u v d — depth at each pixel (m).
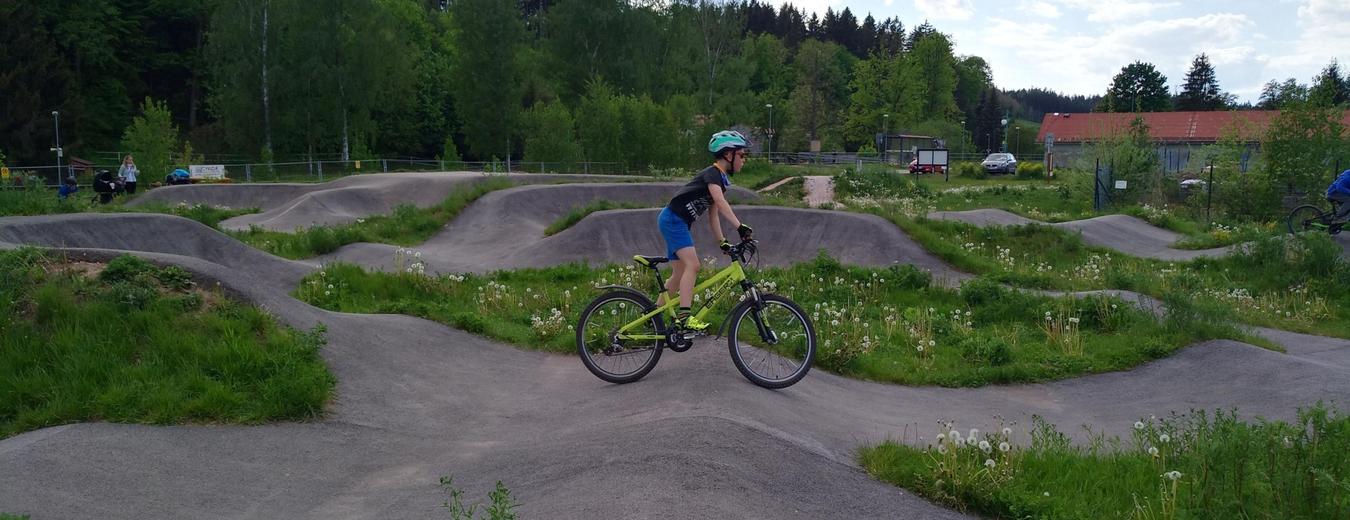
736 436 4.86
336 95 49.31
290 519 4.25
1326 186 27.48
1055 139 73.25
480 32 54.72
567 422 5.94
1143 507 4.55
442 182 28.27
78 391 5.59
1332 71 49.69
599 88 48.62
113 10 57.53
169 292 6.93
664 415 5.41
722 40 69.00
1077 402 8.09
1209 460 4.64
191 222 14.91
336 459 5.22
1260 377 8.24
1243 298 13.91
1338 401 7.34
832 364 8.47
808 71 89.75
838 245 17.69
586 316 6.82
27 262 7.07
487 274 14.31
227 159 48.22
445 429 6.04
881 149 75.94
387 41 50.72
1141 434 5.97
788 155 73.62
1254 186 28.33
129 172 27.77
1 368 5.76
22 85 44.22
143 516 4.16
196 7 62.03
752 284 6.55
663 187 26.33
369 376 6.77
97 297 6.59
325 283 11.79
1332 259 15.69
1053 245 19.73
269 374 6.09
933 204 32.22
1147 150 33.31
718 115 54.25
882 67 87.12
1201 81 106.50
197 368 5.97
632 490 4.00
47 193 16.97
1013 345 9.80
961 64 123.06
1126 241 22.22
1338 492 4.23
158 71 63.72
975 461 5.00
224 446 5.18
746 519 3.87
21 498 4.14
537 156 46.59
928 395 8.10
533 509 4.04
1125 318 10.62
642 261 6.69
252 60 48.03
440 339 8.48
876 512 4.38
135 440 5.05
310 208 23.91
